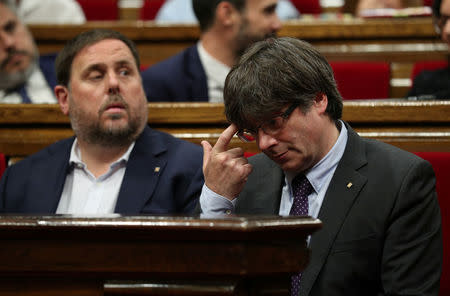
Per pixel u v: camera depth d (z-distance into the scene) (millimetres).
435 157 3756
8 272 2236
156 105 4355
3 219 2213
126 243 2154
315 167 3186
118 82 3908
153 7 9227
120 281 2170
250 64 2973
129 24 7320
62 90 4105
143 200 3779
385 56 7055
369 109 4098
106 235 2152
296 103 2951
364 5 8570
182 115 4336
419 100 4254
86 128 3939
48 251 2209
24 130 4527
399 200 3004
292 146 3000
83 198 3953
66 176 4020
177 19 8484
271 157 3057
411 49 7004
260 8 5871
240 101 2949
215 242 2090
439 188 3721
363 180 3092
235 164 3197
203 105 4320
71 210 3928
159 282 2146
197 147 4023
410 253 2943
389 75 6379
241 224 2023
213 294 2092
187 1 8531
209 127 4344
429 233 3014
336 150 3180
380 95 6324
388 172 3094
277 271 2117
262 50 3000
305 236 2162
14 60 5816
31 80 5938
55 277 2236
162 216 2232
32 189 3965
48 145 4504
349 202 3066
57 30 7391
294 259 2135
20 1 8164
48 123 4508
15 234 2205
